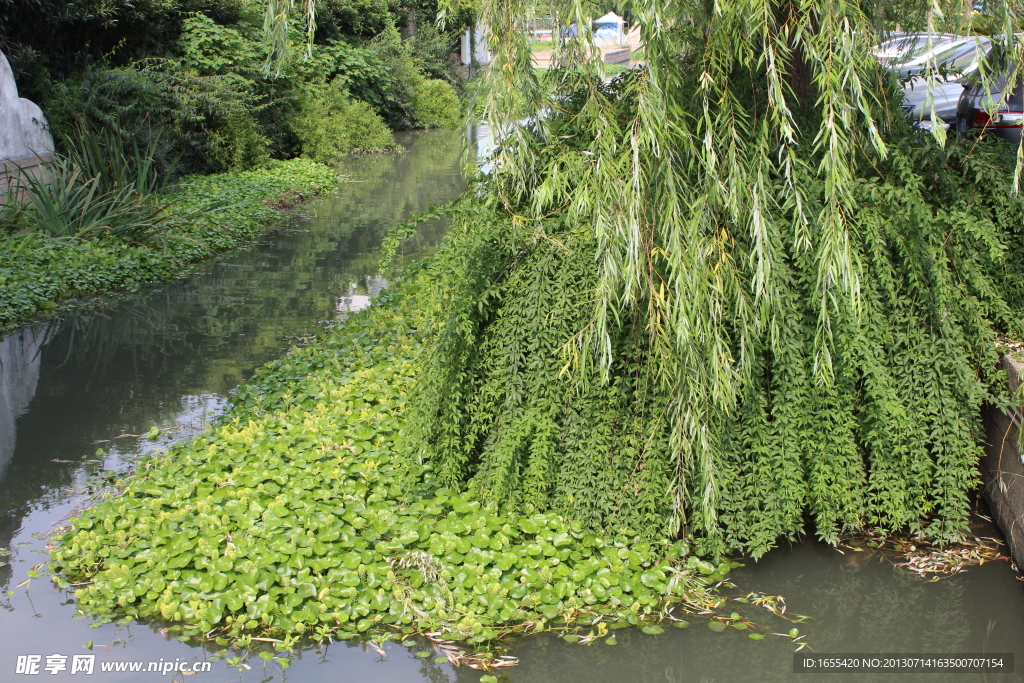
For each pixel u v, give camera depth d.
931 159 3.55
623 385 3.43
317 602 3.28
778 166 3.34
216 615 3.21
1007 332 3.59
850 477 3.47
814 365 3.18
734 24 3.03
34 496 4.30
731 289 3.13
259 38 18.31
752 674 3.00
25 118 10.62
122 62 15.08
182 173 14.05
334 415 4.82
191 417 5.26
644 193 3.03
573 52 3.28
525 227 3.43
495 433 3.63
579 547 3.52
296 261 9.65
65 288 7.87
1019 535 3.45
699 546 3.54
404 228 3.98
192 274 9.03
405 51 28.70
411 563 3.48
